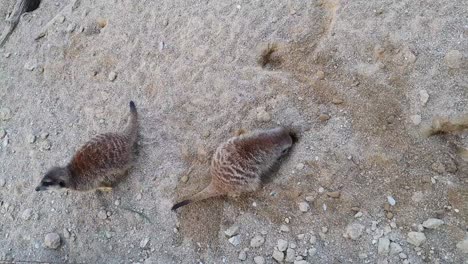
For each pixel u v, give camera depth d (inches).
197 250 32.9
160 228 34.2
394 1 34.1
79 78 42.3
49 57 44.2
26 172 39.3
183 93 38.0
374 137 31.8
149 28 41.5
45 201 37.5
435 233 28.3
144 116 38.4
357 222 30.1
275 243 31.3
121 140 35.5
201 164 35.4
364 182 31.0
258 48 37.2
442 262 27.5
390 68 32.8
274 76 35.9
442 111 30.2
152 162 36.5
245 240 32.0
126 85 40.3
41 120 41.3
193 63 38.6
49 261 35.3
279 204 32.2
